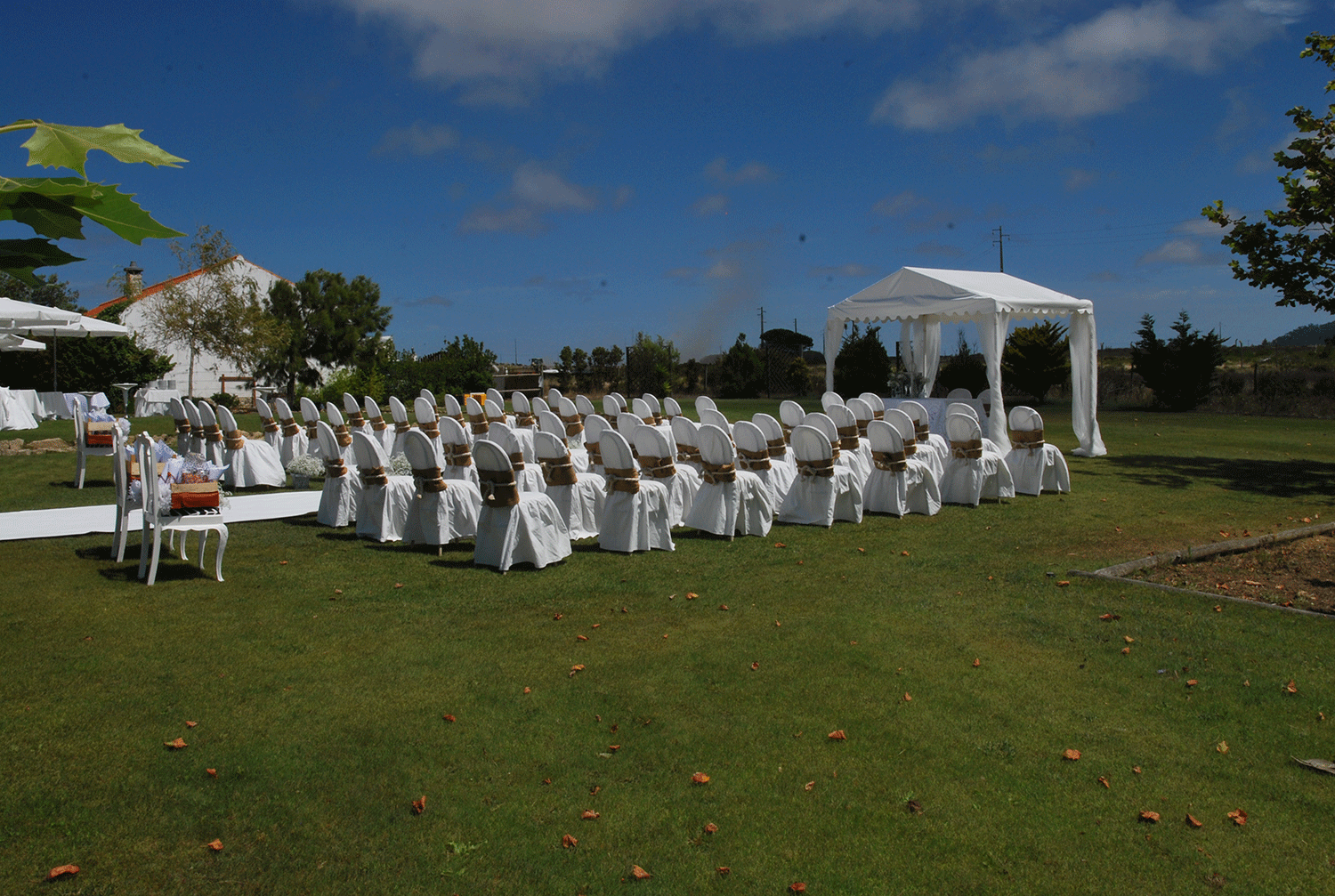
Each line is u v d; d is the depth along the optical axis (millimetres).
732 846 2863
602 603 5500
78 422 9805
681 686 4148
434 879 2674
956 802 3145
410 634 4871
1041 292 13195
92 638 4719
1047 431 16688
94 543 7055
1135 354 22953
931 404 13383
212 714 3773
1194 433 16484
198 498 5887
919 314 13156
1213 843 2910
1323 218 10305
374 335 27062
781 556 6852
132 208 704
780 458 9008
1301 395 21500
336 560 6602
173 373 26609
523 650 4637
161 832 2895
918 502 8781
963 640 4820
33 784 3160
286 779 3238
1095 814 3074
